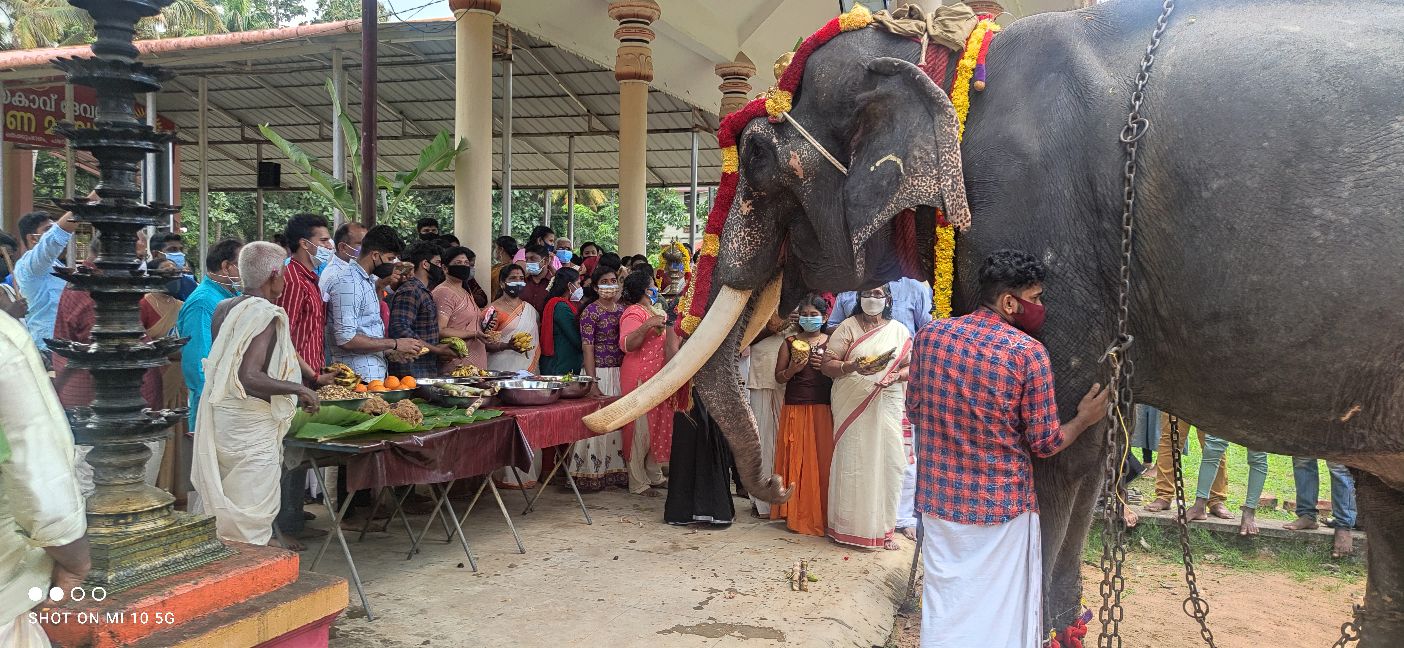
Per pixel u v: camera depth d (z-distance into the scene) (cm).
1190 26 258
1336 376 232
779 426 571
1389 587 294
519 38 1315
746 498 670
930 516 290
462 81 824
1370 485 295
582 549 508
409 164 2030
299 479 517
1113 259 263
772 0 1235
